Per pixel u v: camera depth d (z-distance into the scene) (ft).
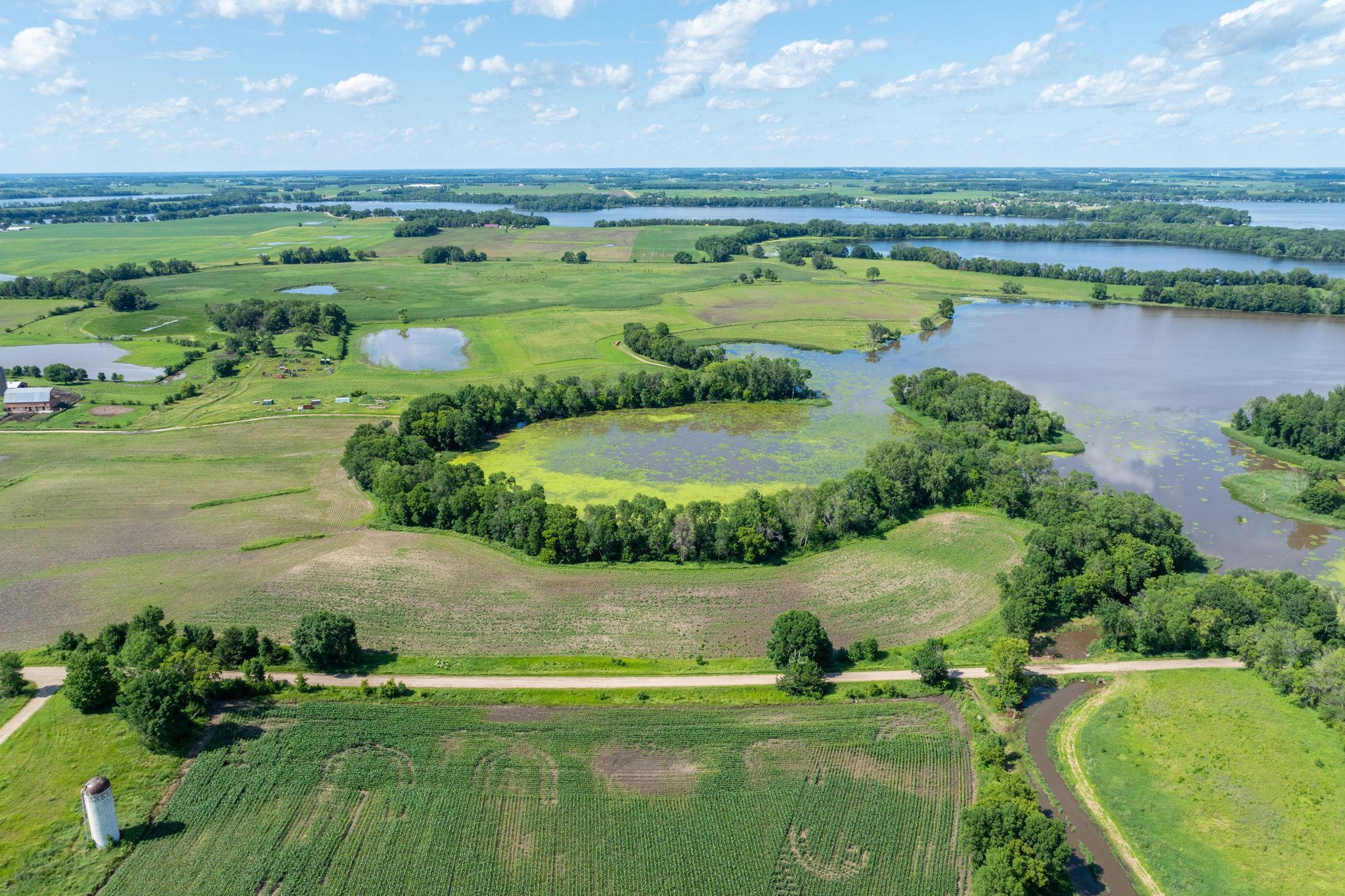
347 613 341.21
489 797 245.24
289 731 269.85
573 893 214.69
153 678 260.21
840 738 270.87
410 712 280.31
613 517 388.78
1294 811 240.32
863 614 346.13
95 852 221.87
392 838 230.48
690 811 240.73
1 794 240.32
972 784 252.42
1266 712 282.15
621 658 312.91
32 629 328.70
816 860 224.94
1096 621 344.08
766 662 310.86
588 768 256.73
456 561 387.55
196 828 231.50
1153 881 220.43
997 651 288.92
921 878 218.79
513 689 293.23
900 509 438.40
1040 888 214.28
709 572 378.94
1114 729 276.00
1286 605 314.96
